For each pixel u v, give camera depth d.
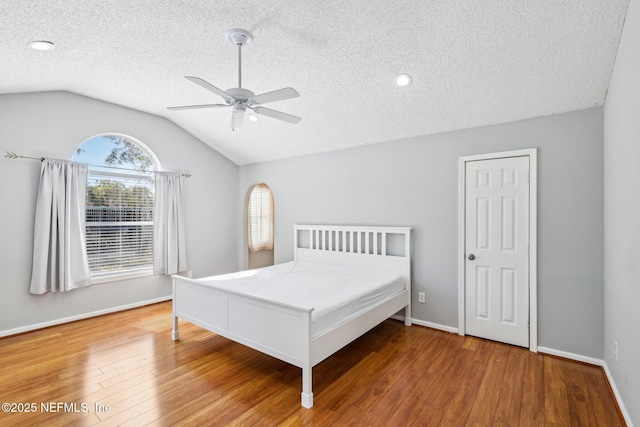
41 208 3.29
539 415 1.99
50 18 2.03
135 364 2.62
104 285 3.87
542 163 2.86
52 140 3.40
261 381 2.37
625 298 1.93
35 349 2.88
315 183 4.51
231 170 5.38
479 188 3.18
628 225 1.85
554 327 2.80
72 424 1.87
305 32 2.27
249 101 2.28
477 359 2.74
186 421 1.91
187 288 3.00
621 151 2.00
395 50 2.42
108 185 3.94
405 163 3.68
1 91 3.06
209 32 2.29
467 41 2.23
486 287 3.15
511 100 2.77
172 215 4.43
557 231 2.79
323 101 3.28
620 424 1.90
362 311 2.71
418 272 3.58
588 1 1.82
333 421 1.93
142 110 4.11
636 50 1.66
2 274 3.13
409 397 2.18
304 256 4.54
